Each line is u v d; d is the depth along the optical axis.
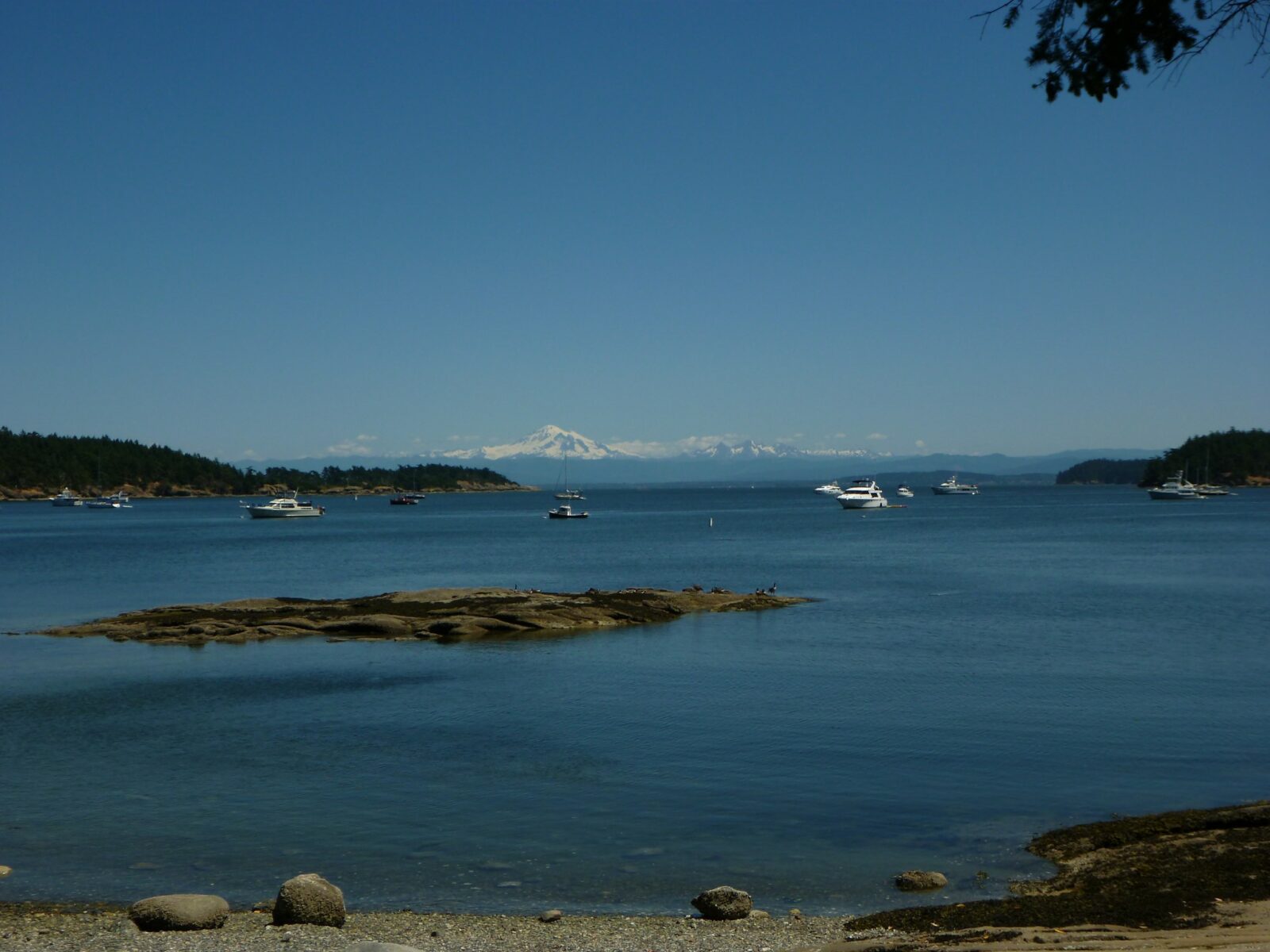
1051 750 27.28
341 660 43.44
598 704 33.81
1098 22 11.35
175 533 163.50
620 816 22.19
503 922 16.34
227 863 19.44
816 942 15.02
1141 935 13.95
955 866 18.92
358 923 16.36
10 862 19.50
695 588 64.19
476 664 42.12
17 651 46.03
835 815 22.11
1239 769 25.30
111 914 16.73
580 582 82.25
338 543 137.88
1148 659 41.44
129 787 24.53
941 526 167.00
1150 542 119.81
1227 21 11.00
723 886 17.56
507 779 25.06
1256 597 63.66
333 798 23.56
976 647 44.97
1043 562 92.62
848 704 33.44
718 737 29.11
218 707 33.94
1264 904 15.17
